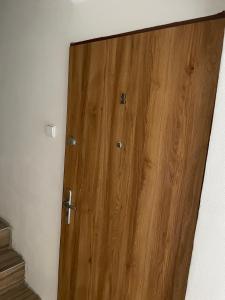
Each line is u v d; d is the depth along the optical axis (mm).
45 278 1846
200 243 811
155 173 1010
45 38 1612
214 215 768
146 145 1034
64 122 1532
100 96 1215
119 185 1164
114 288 1237
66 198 1500
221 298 764
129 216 1135
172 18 938
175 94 917
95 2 1250
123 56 1088
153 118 998
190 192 899
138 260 1111
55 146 1618
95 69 1227
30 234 1967
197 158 870
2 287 1947
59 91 1542
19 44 1878
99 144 1245
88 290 1398
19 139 1986
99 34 1252
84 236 1389
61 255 1587
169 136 949
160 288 1032
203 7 845
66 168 1477
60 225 1642
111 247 1234
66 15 1436
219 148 743
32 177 1872
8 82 2055
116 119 1147
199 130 858
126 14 1108
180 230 942
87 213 1356
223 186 739
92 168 1299
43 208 1790
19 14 1847
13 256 2109
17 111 1977
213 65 804
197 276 826
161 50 947
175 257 968
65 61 1476
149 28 988
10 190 2176
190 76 868
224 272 750
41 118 1719
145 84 1015
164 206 990
